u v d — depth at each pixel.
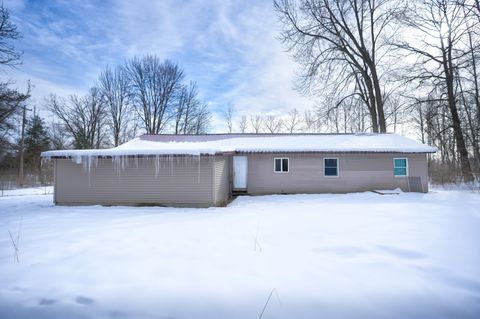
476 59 14.61
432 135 18.56
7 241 4.89
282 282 3.11
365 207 8.38
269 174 12.82
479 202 8.92
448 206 8.18
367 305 2.60
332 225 5.95
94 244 4.68
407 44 16.78
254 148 12.38
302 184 12.73
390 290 2.88
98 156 9.48
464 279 3.09
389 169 12.59
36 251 4.30
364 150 12.18
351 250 4.18
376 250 4.14
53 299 2.79
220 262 3.76
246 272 3.40
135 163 9.73
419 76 16.33
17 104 17.81
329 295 2.80
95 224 6.44
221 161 10.61
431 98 16.61
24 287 3.05
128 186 9.73
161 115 30.00
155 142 13.36
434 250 4.06
